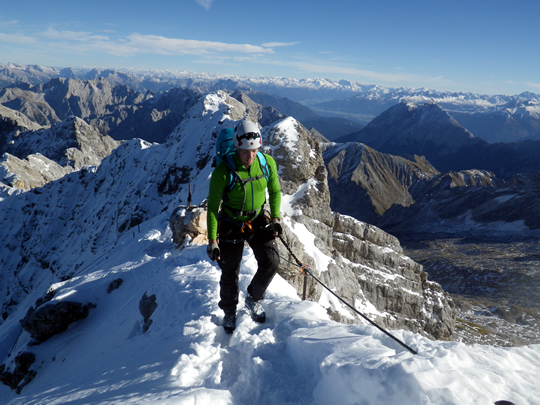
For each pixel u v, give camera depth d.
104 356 7.52
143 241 22.44
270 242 4.69
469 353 2.81
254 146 4.16
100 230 130.38
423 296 58.16
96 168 181.38
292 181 41.16
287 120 44.25
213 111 123.19
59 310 11.88
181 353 4.22
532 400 2.32
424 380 2.38
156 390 3.41
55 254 150.38
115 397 3.57
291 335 3.95
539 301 143.00
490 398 2.30
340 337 3.58
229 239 4.65
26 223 168.75
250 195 4.52
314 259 36.53
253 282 4.79
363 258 54.66
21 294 140.75
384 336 3.45
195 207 14.80
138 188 127.31
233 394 3.29
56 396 4.78
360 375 2.69
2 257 161.62
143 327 7.22
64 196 173.50
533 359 2.82
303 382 3.33
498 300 151.88
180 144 115.88
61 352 11.20
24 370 11.27
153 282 10.67
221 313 5.43
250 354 3.91
